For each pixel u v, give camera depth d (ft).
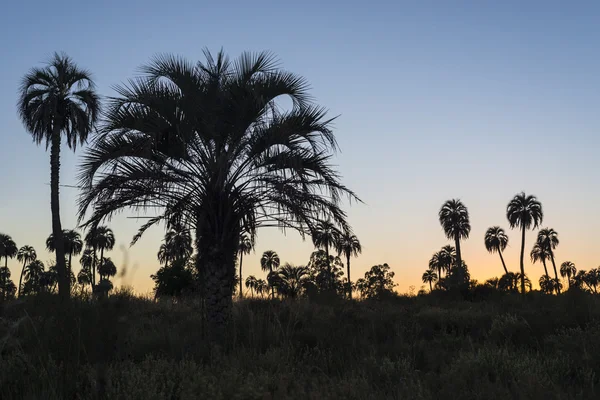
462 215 255.29
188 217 44.37
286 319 43.01
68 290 22.22
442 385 22.18
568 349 28.58
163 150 42.88
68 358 19.76
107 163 41.83
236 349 30.07
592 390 20.71
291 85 42.75
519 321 38.81
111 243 155.94
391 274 250.57
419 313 50.93
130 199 43.16
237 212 42.78
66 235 159.12
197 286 61.87
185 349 30.32
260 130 41.86
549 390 20.44
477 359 24.90
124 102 41.24
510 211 237.25
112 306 19.62
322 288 52.03
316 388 20.51
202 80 42.27
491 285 96.22
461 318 47.67
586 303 42.01
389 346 32.63
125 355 24.32
